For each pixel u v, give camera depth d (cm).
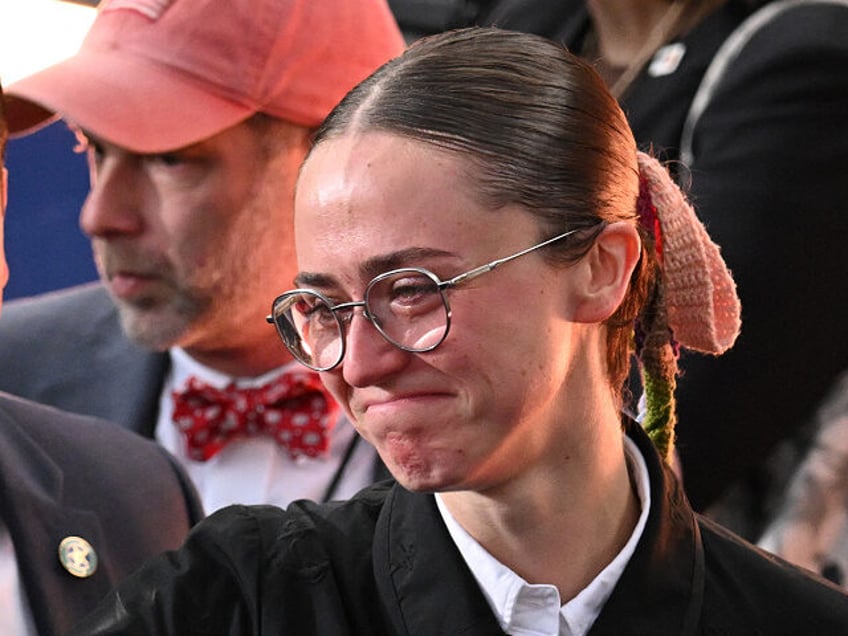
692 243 645
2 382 1020
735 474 993
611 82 1101
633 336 657
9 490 775
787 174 1005
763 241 995
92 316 1045
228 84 941
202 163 930
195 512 862
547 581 598
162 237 930
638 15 1082
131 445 859
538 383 558
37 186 1198
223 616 601
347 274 550
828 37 1022
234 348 974
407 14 1244
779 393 997
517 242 554
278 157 952
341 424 996
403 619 597
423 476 555
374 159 548
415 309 546
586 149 573
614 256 583
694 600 610
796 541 989
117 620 602
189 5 952
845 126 1010
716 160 1018
